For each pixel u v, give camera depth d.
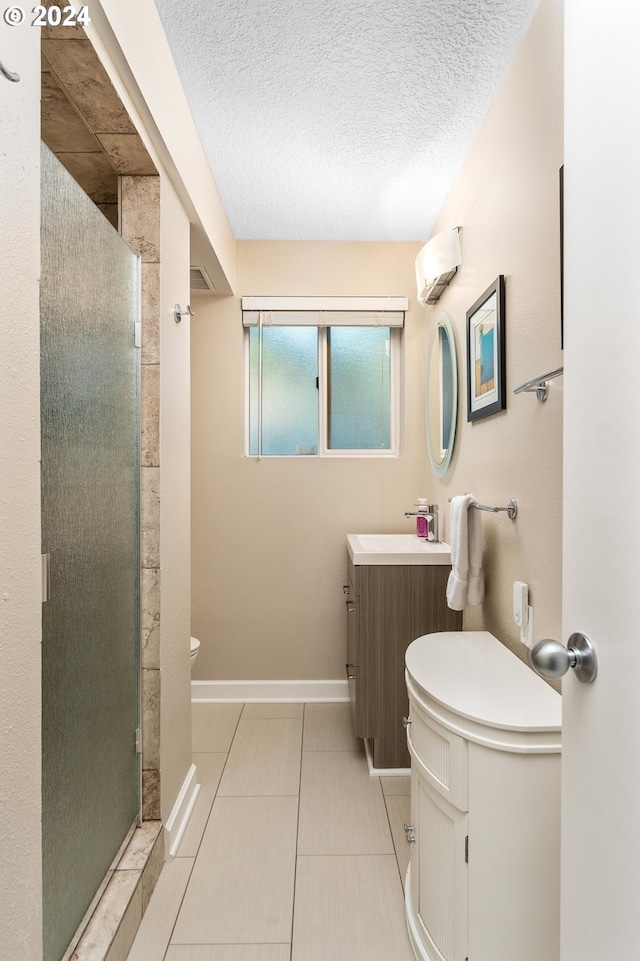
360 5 1.50
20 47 0.80
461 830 1.17
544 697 1.25
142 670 1.72
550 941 1.11
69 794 1.23
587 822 0.75
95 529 1.37
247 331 3.22
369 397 3.23
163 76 1.59
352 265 3.12
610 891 0.69
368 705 2.35
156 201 1.71
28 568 0.83
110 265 1.48
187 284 2.10
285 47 1.65
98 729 1.40
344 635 3.12
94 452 1.37
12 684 0.79
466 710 1.17
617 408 0.69
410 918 1.46
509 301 1.72
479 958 1.14
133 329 1.67
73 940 1.25
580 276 0.79
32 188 0.84
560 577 1.38
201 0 1.48
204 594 3.11
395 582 2.37
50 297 1.13
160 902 1.58
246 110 1.95
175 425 1.92
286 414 3.21
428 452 3.04
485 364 1.94
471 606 2.20
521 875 1.11
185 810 1.98
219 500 3.11
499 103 1.81
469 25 1.56
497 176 1.83
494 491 1.89
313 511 3.12
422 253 2.61
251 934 1.47
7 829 0.77
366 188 2.51
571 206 0.82
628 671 0.66
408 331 3.12
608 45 0.71
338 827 1.94
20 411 0.82
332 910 1.55
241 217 2.81
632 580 0.65
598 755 0.72
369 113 1.97
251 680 3.11
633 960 0.63
